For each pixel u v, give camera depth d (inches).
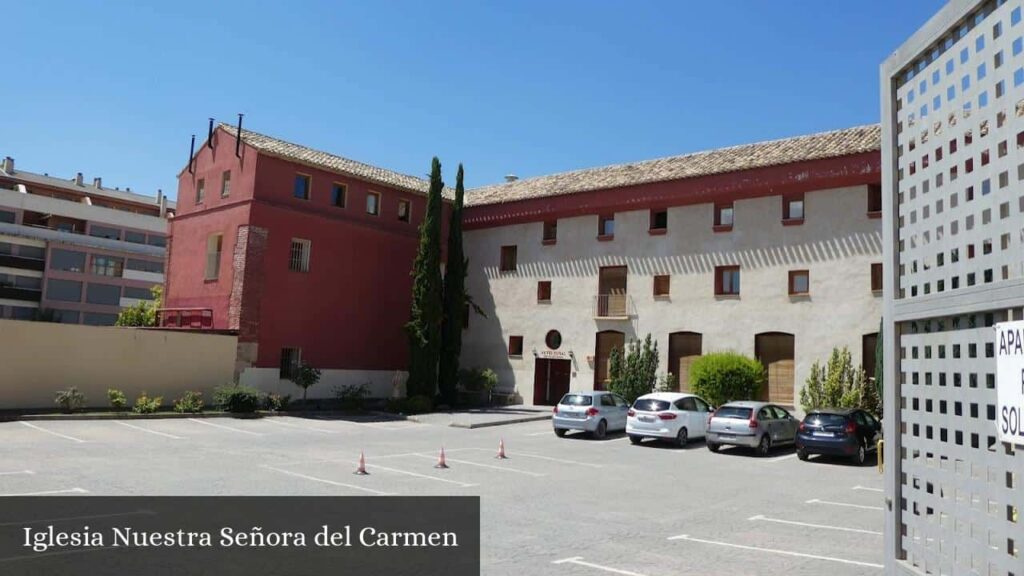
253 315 1192.8
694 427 909.8
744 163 1152.2
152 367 1080.2
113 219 2775.6
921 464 207.6
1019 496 160.7
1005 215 170.7
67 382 999.6
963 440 185.0
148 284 2807.6
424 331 1289.4
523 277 1407.5
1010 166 165.5
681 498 527.8
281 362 1234.6
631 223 1270.9
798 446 781.3
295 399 1242.6
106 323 2694.4
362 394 1268.5
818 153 1071.0
